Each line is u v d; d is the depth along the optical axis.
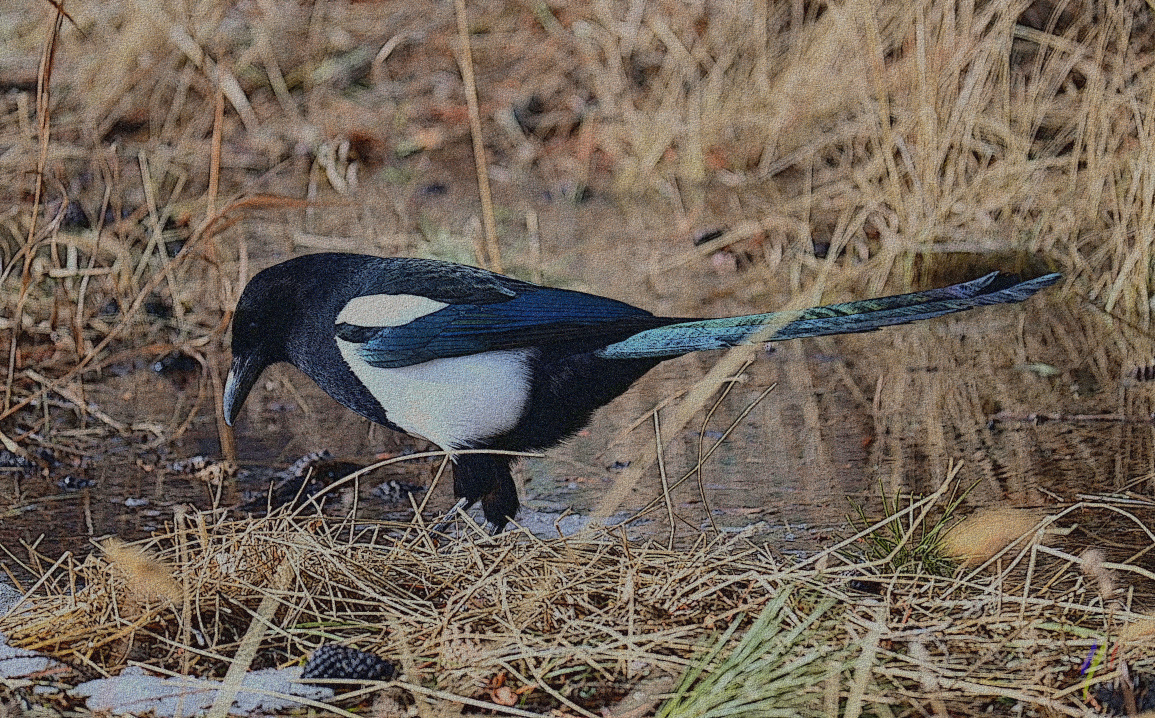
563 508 9.32
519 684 6.21
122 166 17.02
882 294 14.14
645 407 11.77
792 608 6.68
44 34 18.72
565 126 19.31
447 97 19.64
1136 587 7.38
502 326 8.52
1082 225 14.18
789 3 18.98
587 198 17.98
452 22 20.56
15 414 11.33
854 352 13.41
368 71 19.92
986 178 14.84
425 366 8.56
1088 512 8.69
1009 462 9.86
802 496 9.30
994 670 6.18
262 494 9.63
